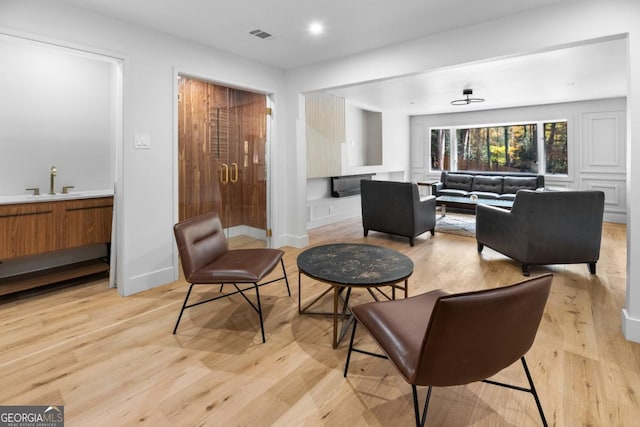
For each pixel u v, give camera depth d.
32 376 1.72
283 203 4.28
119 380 1.69
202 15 2.59
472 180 7.10
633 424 1.39
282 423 1.41
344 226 5.81
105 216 3.09
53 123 3.10
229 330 2.21
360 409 1.49
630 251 2.05
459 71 4.17
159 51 2.89
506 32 2.58
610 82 4.73
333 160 6.02
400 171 8.07
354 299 2.70
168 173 3.01
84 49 2.45
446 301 1.04
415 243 4.55
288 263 3.65
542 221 3.15
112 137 3.47
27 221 2.63
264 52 3.44
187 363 1.84
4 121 2.83
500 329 1.13
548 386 1.63
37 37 2.24
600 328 2.21
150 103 2.86
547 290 1.22
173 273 3.10
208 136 4.13
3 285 2.68
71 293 2.83
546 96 5.72
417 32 2.91
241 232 4.52
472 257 3.88
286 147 4.23
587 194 3.12
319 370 1.78
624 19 2.10
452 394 1.59
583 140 6.09
